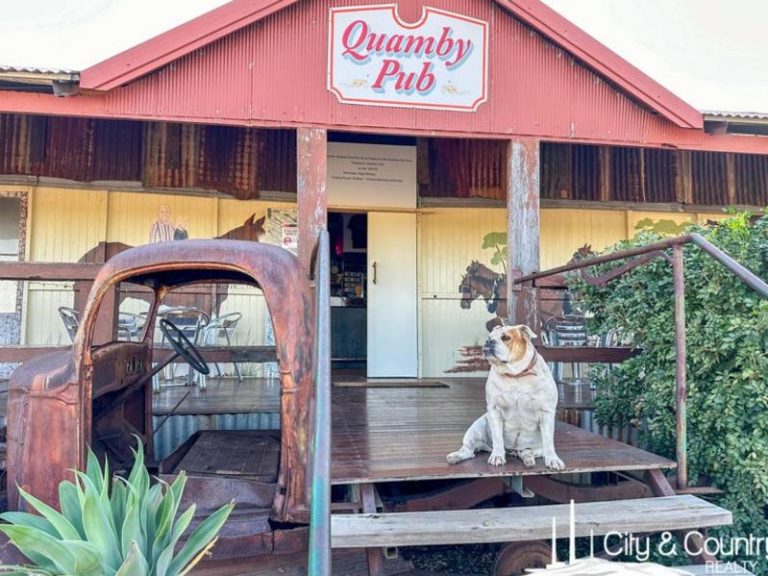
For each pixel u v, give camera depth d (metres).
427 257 7.17
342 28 4.66
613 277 3.51
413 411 4.34
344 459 2.86
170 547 2.01
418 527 2.28
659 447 3.89
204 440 3.95
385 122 4.72
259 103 4.55
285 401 2.53
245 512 2.59
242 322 6.91
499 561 2.74
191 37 4.36
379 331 6.80
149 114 4.39
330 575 1.13
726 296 3.34
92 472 2.26
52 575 1.93
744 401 3.15
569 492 3.17
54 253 6.44
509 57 4.91
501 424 2.82
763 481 3.00
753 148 5.16
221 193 6.84
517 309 4.75
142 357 3.61
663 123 5.08
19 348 3.89
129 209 6.62
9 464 2.56
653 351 3.84
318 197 4.58
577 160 7.34
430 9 4.78
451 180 7.24
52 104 4.27
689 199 7.42
